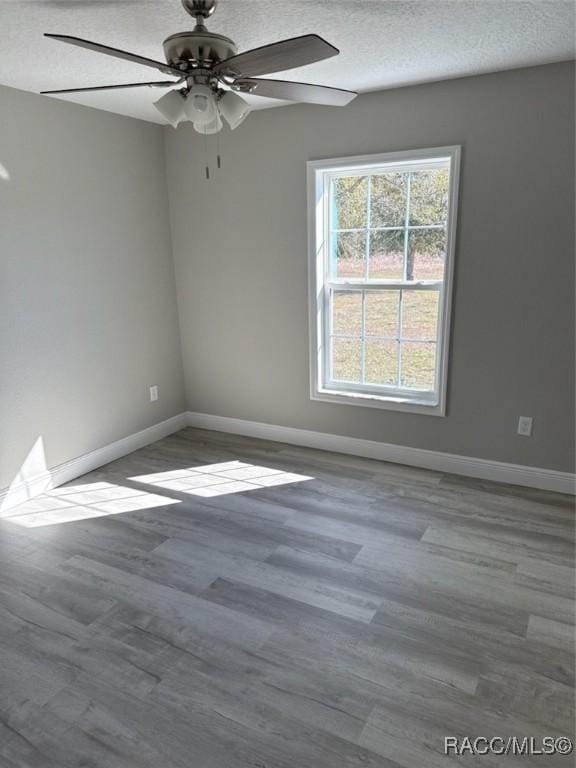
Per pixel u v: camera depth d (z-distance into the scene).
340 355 3.68
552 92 2.64
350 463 3.61
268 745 1.59
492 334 3.07
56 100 3.04
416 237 3.24
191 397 4.36
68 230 3.21
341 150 3.22
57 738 1.62
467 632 2.03
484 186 2.89
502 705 1.72
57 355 3.24
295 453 3.80
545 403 3.03
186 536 2.74
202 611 2.18
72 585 2.36
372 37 2.20
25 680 1.84
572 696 1.74
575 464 3.04
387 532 2.74
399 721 1.66
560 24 2.09
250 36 2.16
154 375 4.04
